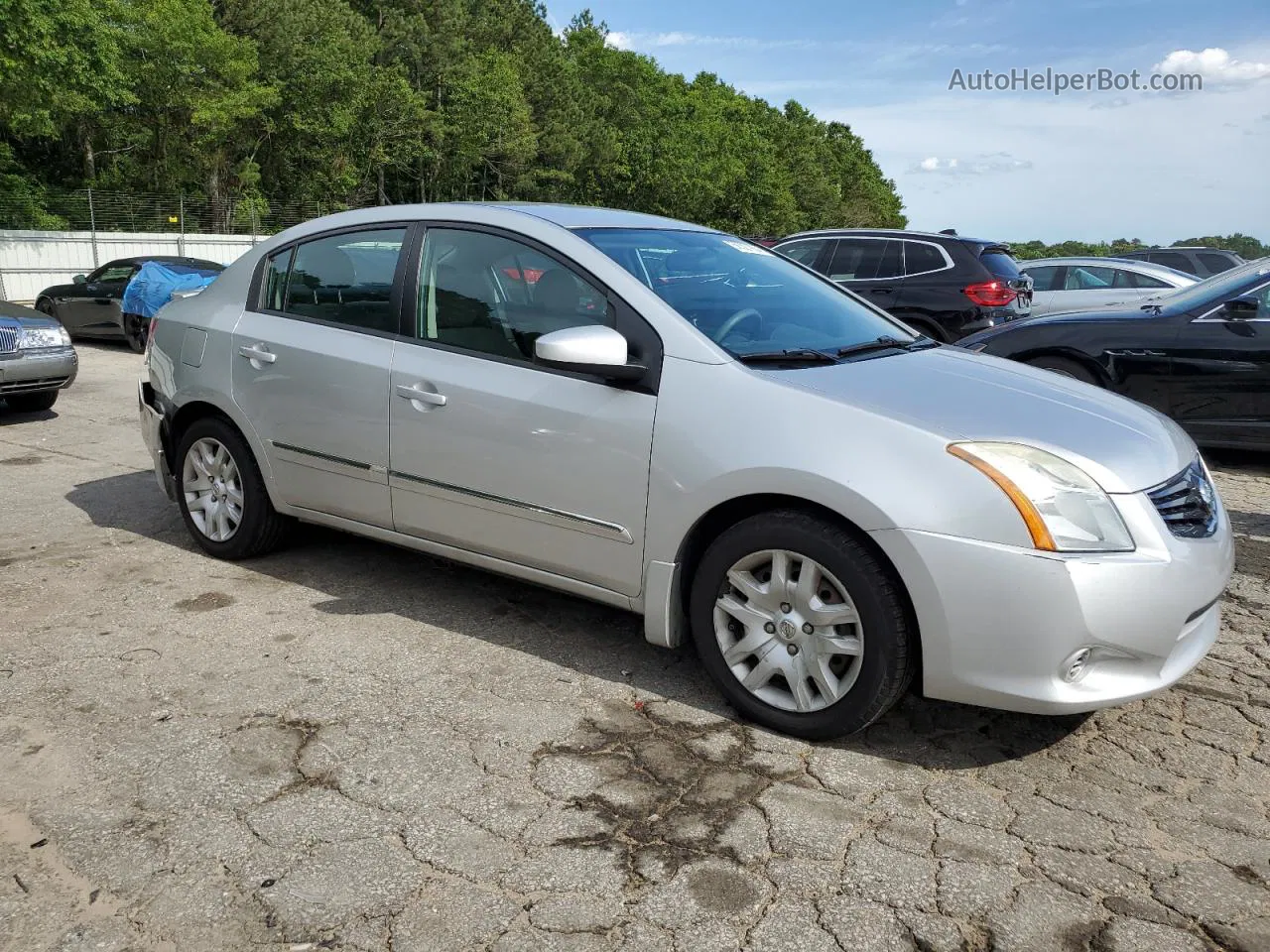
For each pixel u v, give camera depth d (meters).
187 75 39.25
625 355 3.24
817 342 3.60
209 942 2.19
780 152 113.12
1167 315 6.92
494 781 2.85
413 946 2.18
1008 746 3.12
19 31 22.06
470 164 65.12
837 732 3.03
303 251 4.39
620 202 80.75
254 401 4.37
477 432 3.64
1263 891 2.42
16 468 6.66
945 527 2.79
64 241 28.78
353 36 56.25
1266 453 7.47
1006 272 10.07
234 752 2.99
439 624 4.00
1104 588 2.73
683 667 3.63
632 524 3.32
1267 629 4.13
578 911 2.30
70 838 2.56
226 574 4.54
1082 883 2.43
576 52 91.56
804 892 2.38
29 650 3.70
